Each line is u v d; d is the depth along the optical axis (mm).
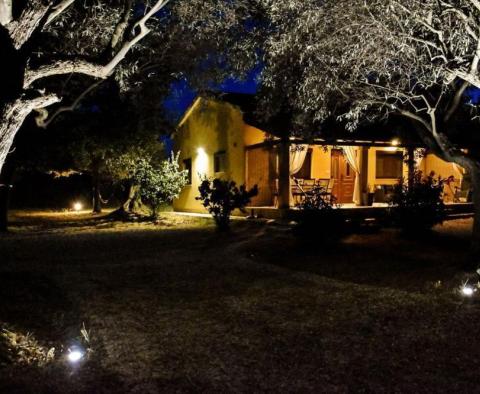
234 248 12672
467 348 5441
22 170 20938
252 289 8242
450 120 9688
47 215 22969
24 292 7988
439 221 14016
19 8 5359
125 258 11477
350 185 20984
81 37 9320
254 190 15945
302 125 12469
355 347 5504
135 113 17688
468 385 4523
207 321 6488
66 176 28094
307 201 12727
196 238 14742
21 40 5164
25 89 5195
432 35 8438
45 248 13031
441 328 6117
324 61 8727
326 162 20531
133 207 21016
